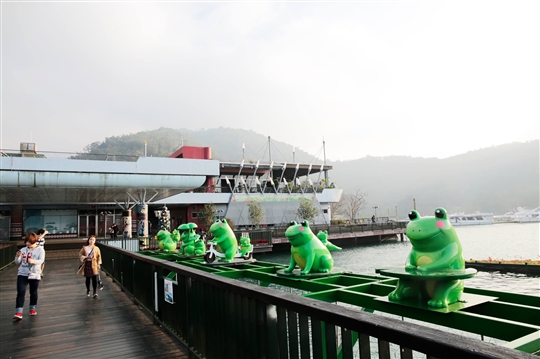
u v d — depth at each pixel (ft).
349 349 7.21
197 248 43.09
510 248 112.06
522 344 9.46
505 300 15.97
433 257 14.90
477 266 64.28
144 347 18.74
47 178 63.93
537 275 57.31
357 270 82.74
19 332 22.16
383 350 6.40
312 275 22.44
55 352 18.57
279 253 115.55
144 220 84.64
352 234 144.56
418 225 15.12
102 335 21.03
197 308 15.47
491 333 12.13
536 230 213.05
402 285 15.39
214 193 155.84
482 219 335.88
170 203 146.30
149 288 24.45
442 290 14.30
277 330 10.11
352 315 7.04
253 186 175.32
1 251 53.93
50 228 126.00
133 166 69.46
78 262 63.05
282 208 168.25
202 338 14.88
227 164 164.14
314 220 172.76
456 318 13.26
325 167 193.67
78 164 65.77
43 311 27.43
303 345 8.69
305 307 8.30
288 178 209.36
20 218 121.80
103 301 30.42
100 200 99.86
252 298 10.98
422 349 5.49
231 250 35.27
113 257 41.68
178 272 17.83
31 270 25.91
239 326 11.73
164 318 21.26
